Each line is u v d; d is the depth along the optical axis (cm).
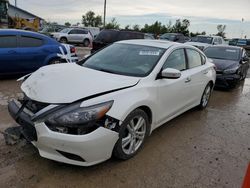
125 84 356
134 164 357
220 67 877
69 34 2581
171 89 434
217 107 668
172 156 387
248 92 900
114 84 347
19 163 339
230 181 338
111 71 408
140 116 368
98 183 312
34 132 308
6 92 662
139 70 408
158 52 445
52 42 860
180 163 370
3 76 800
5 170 323
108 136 314
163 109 426
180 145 425
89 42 2694
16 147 375
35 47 815
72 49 905
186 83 484
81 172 329
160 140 438
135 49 462
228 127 525
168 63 441
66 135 294
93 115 300
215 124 536
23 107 336
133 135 364
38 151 346
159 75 409
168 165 362
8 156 352
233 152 417
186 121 540
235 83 880
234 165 377
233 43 3519
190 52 531
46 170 329
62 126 295
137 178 327
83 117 296
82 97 311
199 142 443
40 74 386
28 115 322
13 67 777
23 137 353
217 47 1053
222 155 404
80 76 364
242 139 470
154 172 342
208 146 430
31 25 3597
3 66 757
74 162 307
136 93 357
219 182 334
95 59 461
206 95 619
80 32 2644
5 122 464
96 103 309
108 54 466
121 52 461
